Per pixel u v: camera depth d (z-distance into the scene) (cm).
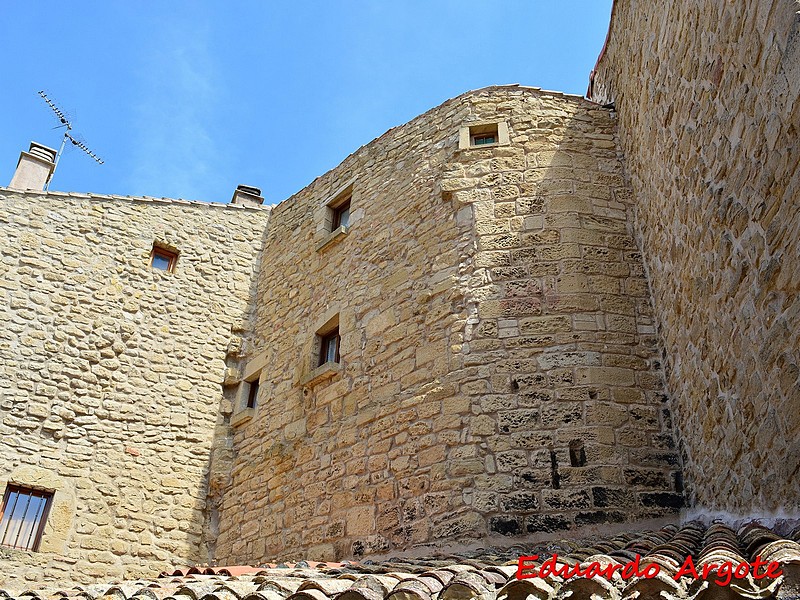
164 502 892
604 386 622
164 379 966
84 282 970
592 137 796
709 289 478
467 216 747
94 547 828
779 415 358
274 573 456
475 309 684
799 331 330
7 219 958
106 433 896
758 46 369
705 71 468
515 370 639
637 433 602
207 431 963
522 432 607
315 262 965
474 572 331
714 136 453
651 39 635
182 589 408
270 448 859
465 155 798
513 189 750
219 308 1052
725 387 453
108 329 957
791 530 327
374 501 666
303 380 849
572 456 592
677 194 558
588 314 661
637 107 710
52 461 848
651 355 646
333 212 994
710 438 495
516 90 838
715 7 440
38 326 913
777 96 346
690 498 559
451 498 598
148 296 1009
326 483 737
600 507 566
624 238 718
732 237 423
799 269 328
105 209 1037
